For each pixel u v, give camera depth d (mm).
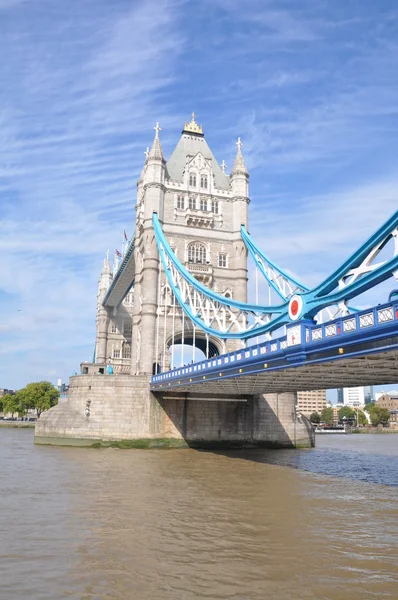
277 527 18594
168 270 56750
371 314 19859
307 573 13586
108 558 14797
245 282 62875
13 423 107250
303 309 25781
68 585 12656
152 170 61906
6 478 29344
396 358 22859
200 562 14477
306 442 56406
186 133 69312
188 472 33125
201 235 62719
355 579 13148
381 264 20047
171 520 19578
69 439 50844
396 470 36875
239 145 67312
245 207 64812
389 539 16969
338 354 22281
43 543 16266
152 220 60438
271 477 31453
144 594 12102
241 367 32094
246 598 11891
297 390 43438
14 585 12609
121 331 98625
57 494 24562
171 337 58219
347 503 23234
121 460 39219
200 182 64625
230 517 20188
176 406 51938
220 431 52562
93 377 51812
